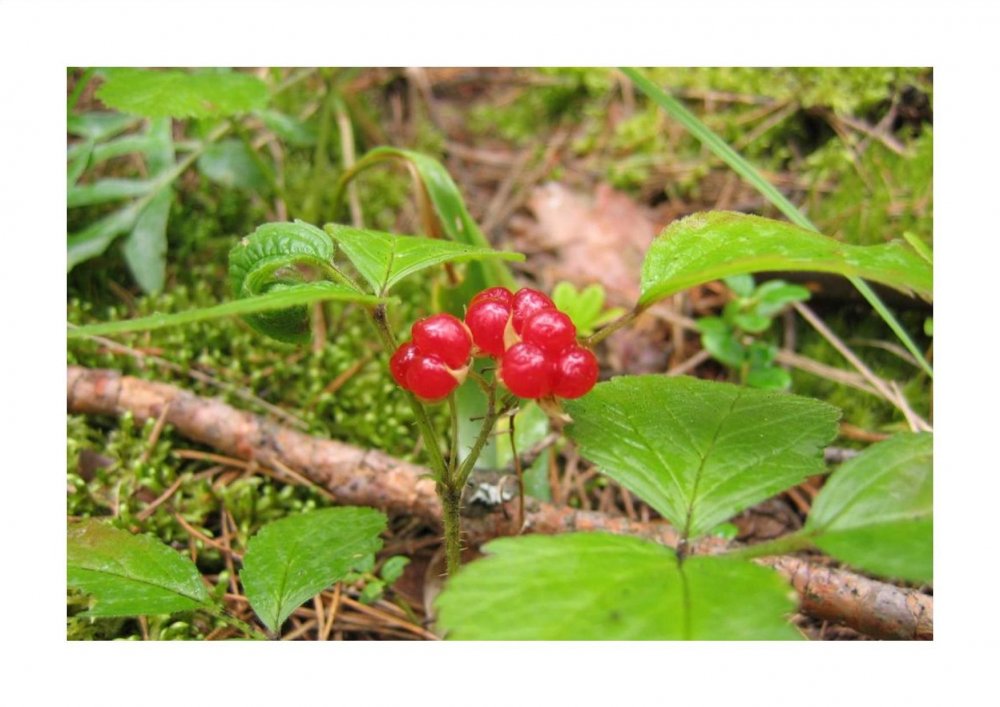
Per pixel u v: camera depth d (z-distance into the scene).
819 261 0.08
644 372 0.17
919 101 0.19
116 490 0.14
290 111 0.21
